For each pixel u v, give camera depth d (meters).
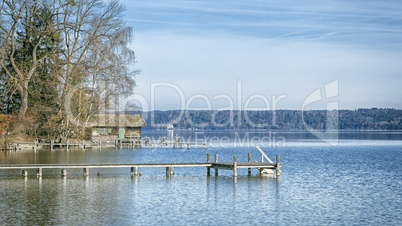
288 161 69.50
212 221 27.34
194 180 43.31
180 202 32.62
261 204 32.34
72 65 75.94
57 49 77.81
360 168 58.03
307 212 29.98
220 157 77.19
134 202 32.47
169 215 28.67
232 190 37.75
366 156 81.50
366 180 45.56
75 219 27.47
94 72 76.12
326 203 32.97
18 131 74.88
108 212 29.31
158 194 35.62
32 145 76.81
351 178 47.06
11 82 74.94
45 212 29.14
